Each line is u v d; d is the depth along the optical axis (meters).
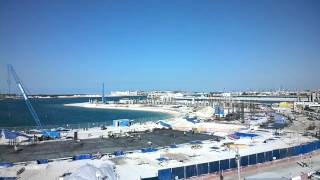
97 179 45.34
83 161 66.06
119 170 58.22
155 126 134.25
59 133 103.00
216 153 73.88
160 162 64.44
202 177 50.66
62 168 60.19
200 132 111.38
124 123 137.12
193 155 71.38
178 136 100.31
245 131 112.56
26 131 112.38
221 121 150.25
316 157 66.44
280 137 98.44
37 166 61.31
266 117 164.12
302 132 111.00
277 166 58.84
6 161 65.94
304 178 48.69
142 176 54.16
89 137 101.31
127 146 82.62
